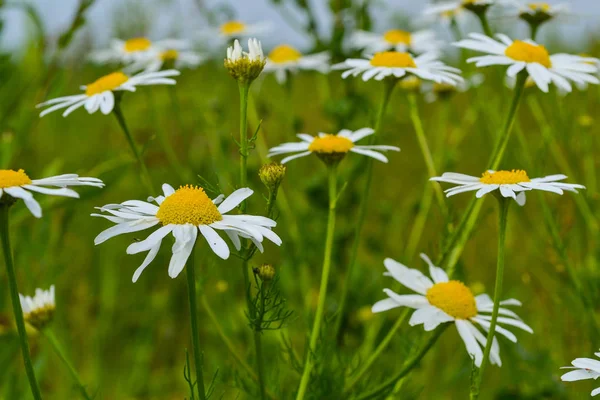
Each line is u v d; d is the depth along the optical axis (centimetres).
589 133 62
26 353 44
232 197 45
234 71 47
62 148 83
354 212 68
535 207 73
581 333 59
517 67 51
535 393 57
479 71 62
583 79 51
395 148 51
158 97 74
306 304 61
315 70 72
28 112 59
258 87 72
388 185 87
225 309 69
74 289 75
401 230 73
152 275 80
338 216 67
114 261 78
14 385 57
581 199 59
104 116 89
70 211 59
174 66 63
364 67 52
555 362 58
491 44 52
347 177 63
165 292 76
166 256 80
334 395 49
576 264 60
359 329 62
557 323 60
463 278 55
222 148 65
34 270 61
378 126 52
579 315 58
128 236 80
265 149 63
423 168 87
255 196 63
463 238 52
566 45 70
